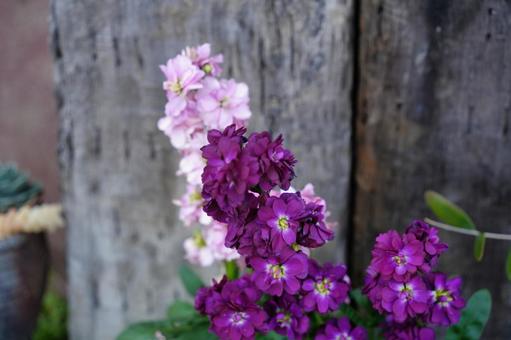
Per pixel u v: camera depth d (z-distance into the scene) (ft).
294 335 1.78
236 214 1.62
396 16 2.16
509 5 2.07
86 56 2.40
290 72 2.27
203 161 1.91
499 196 2.25
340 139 2.31
